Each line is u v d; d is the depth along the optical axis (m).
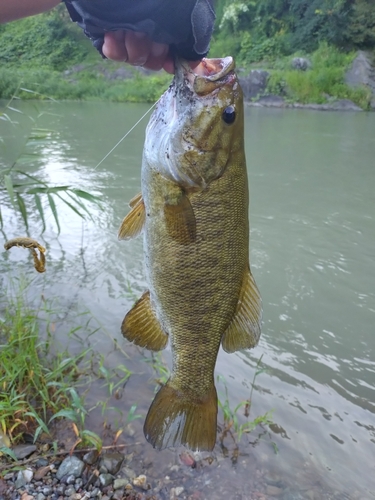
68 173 1.76
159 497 0.53
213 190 0.41
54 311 0.80
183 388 0.46
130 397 0.68
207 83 0.40
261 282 1.00
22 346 0.71
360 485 0.56
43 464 0.56
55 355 0.75
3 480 0.53
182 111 0.40
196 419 0.47
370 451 0.60
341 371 0.75
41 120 3.10
